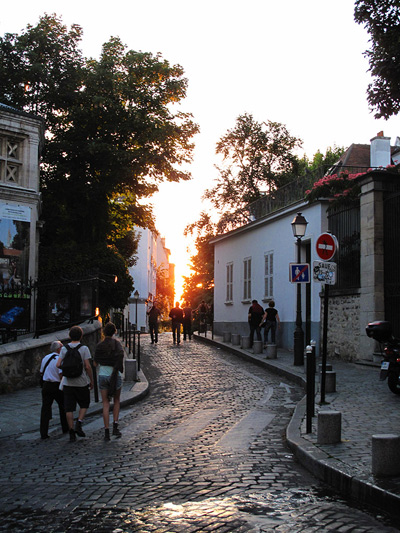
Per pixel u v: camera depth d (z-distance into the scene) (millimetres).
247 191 41906
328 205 19906
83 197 28797
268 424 9531
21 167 20031
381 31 13039
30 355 14719
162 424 10023
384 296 15445
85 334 17781
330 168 22859
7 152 19797
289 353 20953
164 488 5887
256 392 13211
